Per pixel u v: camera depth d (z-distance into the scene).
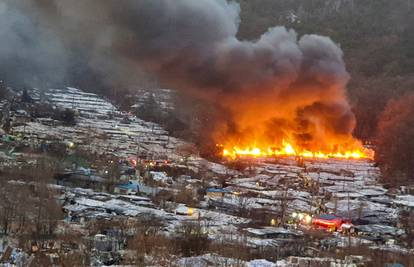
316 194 163.00
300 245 106.25
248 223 120.31
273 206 139.88
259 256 96.94
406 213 141.62
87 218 110.81
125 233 99.81
